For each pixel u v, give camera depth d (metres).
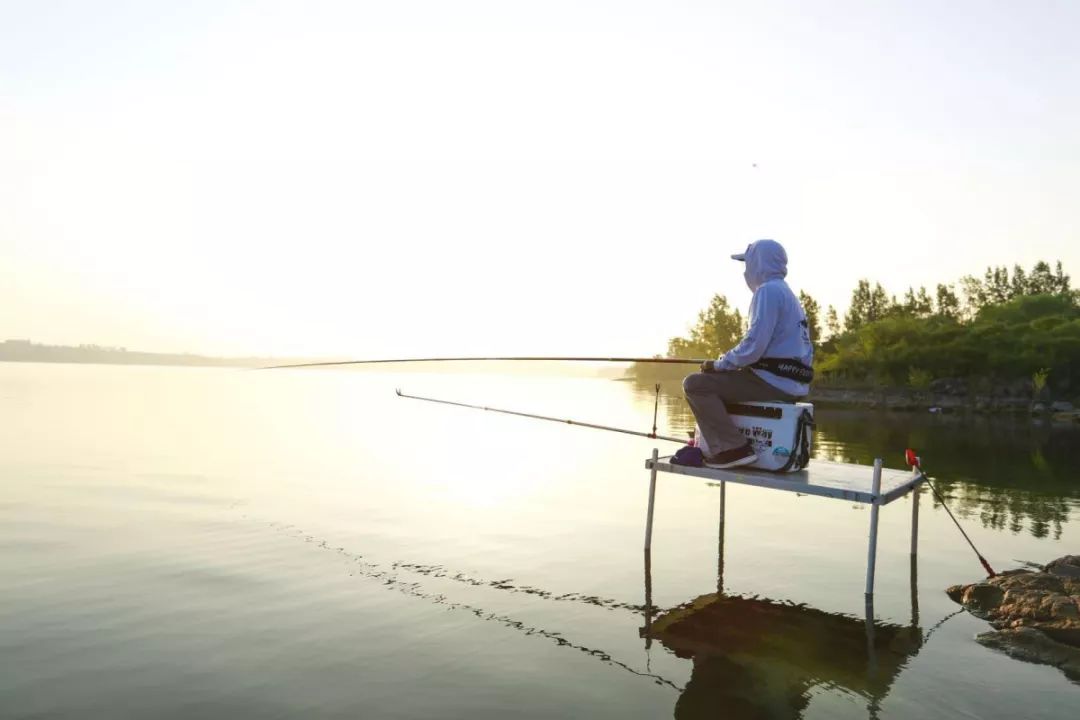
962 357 62.41
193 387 44.00
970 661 4.34
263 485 9.98
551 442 16.69
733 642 4.61
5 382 43.41
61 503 8.55
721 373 5.98
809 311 100.25
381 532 7.39
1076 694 3.89
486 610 5.12
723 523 8.11
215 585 5.57
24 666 4.09
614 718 3.56
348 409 26.50
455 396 39.19
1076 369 57.84
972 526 8.18
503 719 3.54
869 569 5.52
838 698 3.81
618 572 6.15
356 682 3.94
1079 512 9.07
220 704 3.67
